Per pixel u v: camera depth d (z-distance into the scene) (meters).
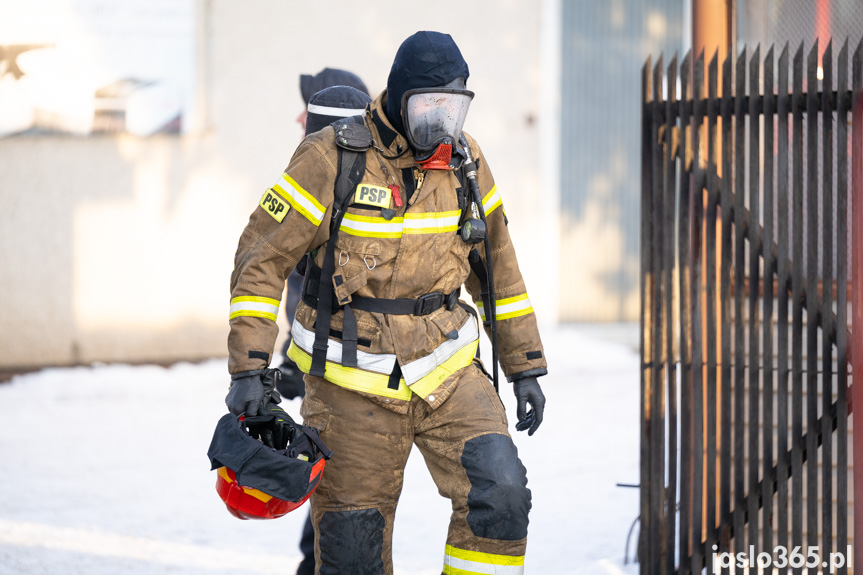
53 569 9.84
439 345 6.45
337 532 6.33
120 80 23.67
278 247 6.22
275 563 10.11
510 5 25.98
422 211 6.31
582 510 12.09
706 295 8.27
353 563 6.32
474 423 6.33
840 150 7.58
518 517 6.10
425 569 9.98
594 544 10.62
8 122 23.25
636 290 27.64
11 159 23.34
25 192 23.45
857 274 7.57
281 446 6.22
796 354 7.93
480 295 7.19
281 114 24.58
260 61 24.39
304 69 24.61
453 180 6.47
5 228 23.42
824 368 7.82
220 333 24.56
